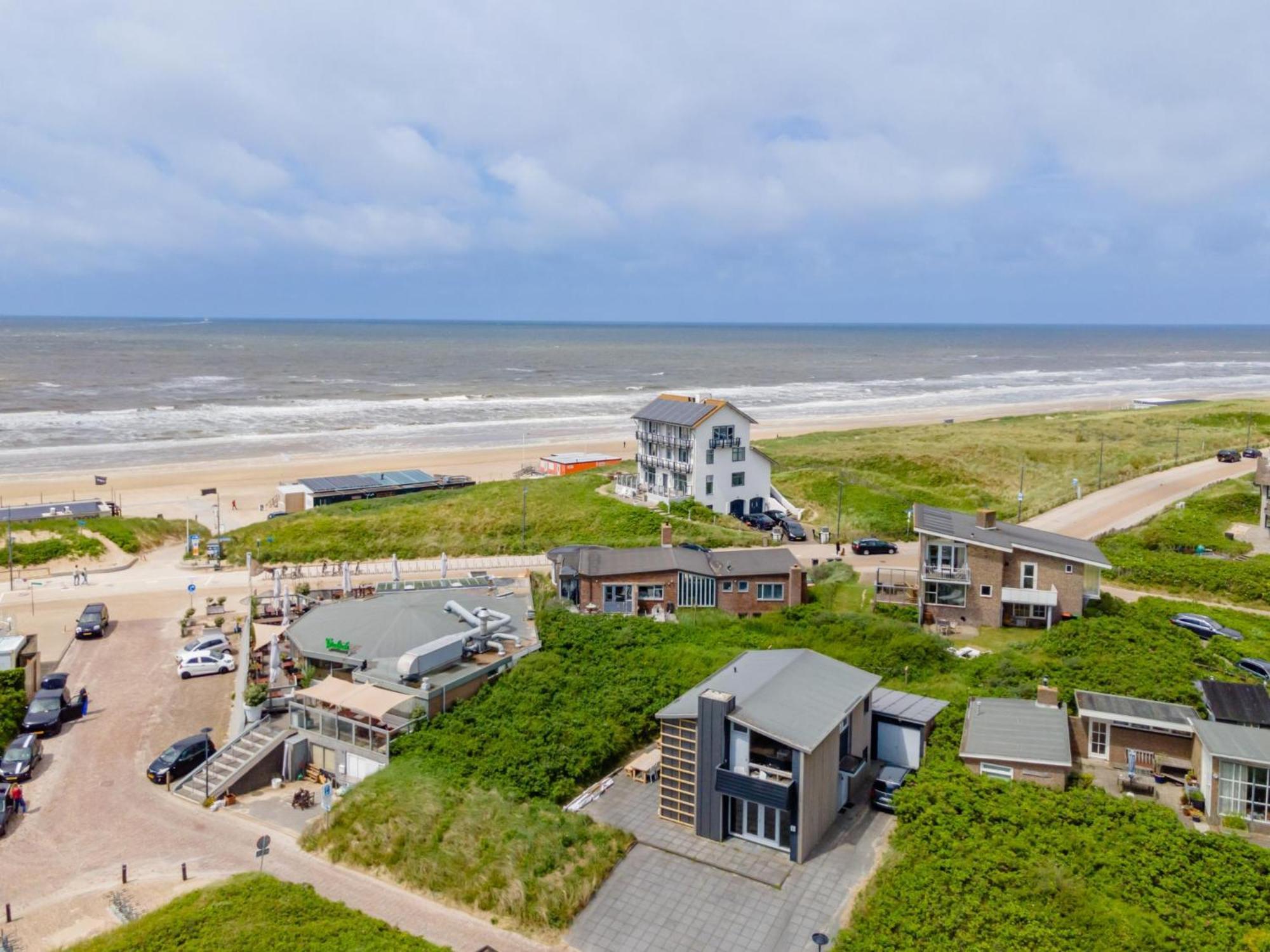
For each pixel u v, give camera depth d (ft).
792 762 114.52
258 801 136.46
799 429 532.73
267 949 98.32
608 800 130.11
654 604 201.77
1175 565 220.23
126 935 101.60
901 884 105.60
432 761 135.85
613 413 603.26
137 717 163.12
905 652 168.04
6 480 359.46
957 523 197.67
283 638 180.86
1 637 181.57
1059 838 111.14
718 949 100.89
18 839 124.98
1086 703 136.87
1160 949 93.86
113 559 258.16
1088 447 394.73
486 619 174.60
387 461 417.69
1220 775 117.08
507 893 108.99
